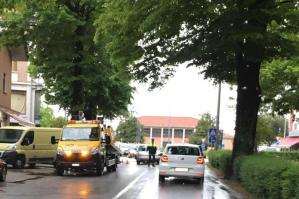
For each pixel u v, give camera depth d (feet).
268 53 67.15
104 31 76.13
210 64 76.79
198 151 77.56
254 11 63.10
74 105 124.16
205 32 66.44
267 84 110.01
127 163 149.07
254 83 75.25
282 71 108.27
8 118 147.84
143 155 141.90
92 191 58.75
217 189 65.72
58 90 126.82
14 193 53.67
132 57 78.54
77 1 115.55
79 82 121.60
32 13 112.98
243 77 75.05
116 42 76.23
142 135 406.21
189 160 76.43
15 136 98.07
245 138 75.31
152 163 128.88
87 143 86.22
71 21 111.65
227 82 83.20
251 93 75.15
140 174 92.43
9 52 146.00
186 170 76.02
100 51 116.16
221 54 72.74
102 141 89.04
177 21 65.00
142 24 65.21
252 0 62.23
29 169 97.04
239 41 64.23
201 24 67.26
